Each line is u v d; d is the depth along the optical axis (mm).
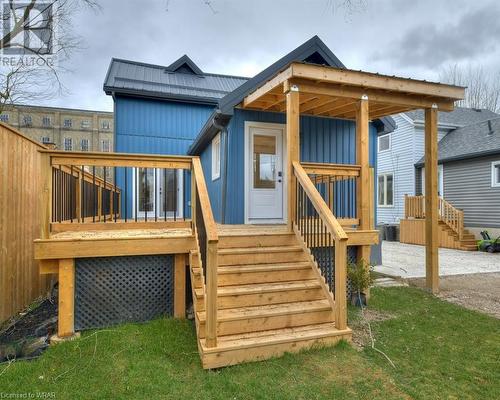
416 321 4109
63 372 2814
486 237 10914
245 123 6207
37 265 4941
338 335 3373
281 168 6434
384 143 15789
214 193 7422
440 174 13234
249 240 4316
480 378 2826
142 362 2975
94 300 3770
